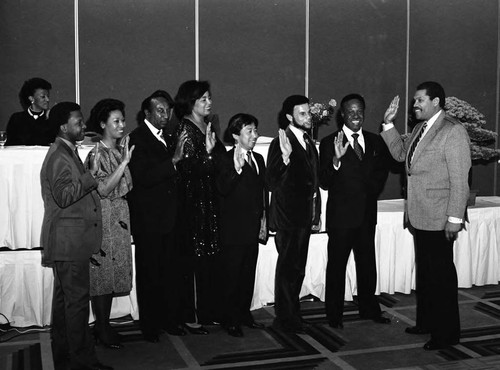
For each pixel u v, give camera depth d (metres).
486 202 5.45
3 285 3.92
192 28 5.39
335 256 3.95
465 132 3.51
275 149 3.79
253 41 5.56
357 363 3.39
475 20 6.14
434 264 3.59
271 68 5.62
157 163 3.56
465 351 3.58
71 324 3.06
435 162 3.53
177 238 3.71
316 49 5.72
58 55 5.07
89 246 3.04
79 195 2.93
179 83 5.39
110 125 3.46
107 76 5.20
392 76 5.94
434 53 6.05
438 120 3.58
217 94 5.49
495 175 6.34
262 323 4.11
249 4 5.53
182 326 3.93
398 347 3.65
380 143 4.07
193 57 5.41
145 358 3.46
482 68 6.20
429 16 6.01
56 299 3.31
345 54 5.80
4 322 3.97
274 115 5.65
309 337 3.83
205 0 5.40
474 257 5.02
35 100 4.68
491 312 4.37
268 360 3.43
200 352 3.56
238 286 3.86
